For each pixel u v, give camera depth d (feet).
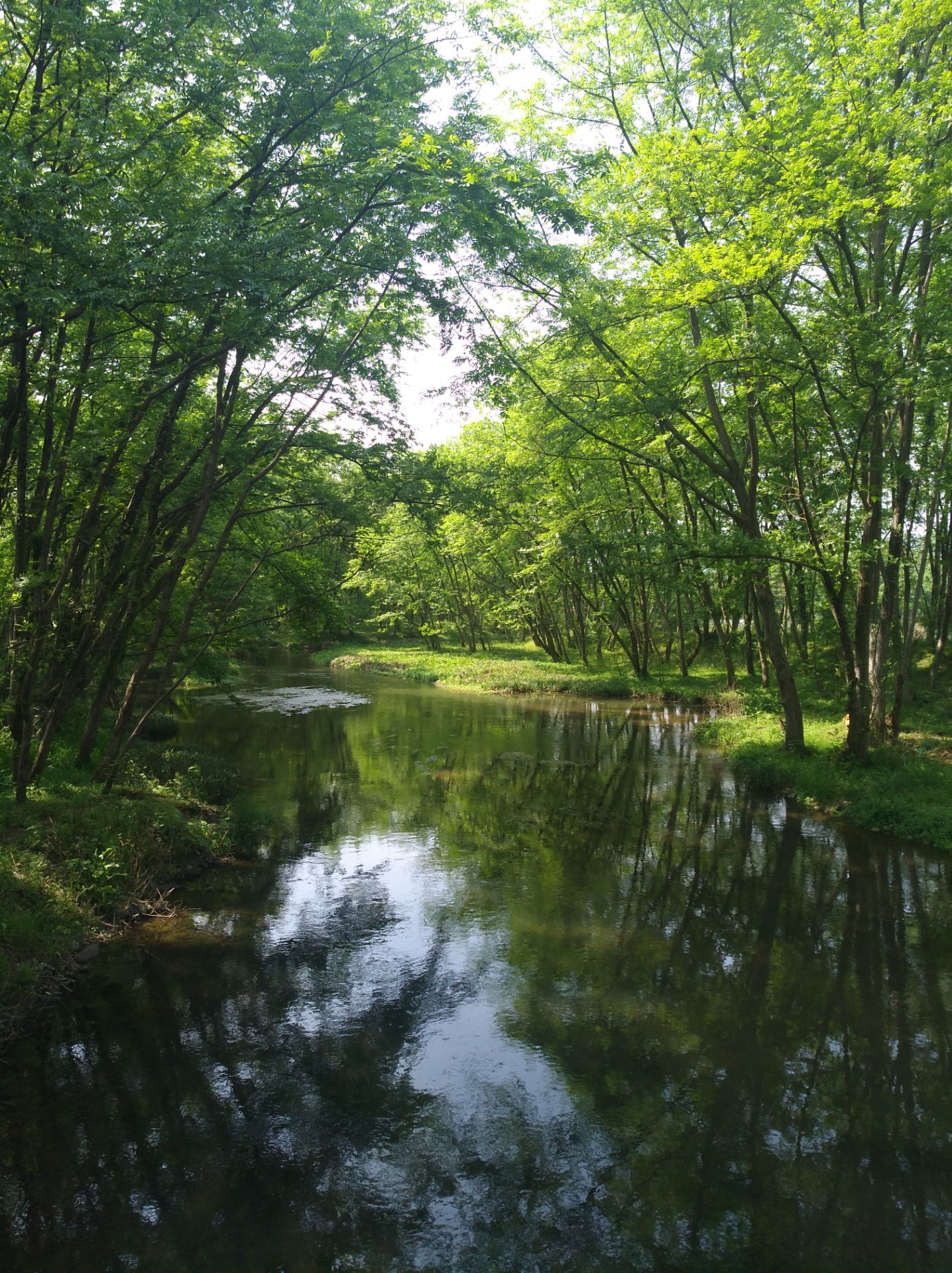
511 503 50.72
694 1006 25.95
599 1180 18.02
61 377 31.99
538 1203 17.29
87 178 27.37
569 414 53.26
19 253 24.73
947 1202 17.52
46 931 27.25
